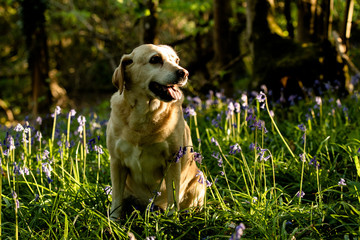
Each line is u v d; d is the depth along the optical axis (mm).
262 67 9227
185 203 5086
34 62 12328
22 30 12242
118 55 17719
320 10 9672
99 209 4598
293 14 13617
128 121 4355
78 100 20297
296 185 5312
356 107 7547
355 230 3924
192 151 4480
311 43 9398
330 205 4359
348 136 6250
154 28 12156
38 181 5281
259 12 9422
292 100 8102
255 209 4230
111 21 20078
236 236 2584
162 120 4328
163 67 4293
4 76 22156
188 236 4203
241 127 7102
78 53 22125
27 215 4223
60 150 5062
